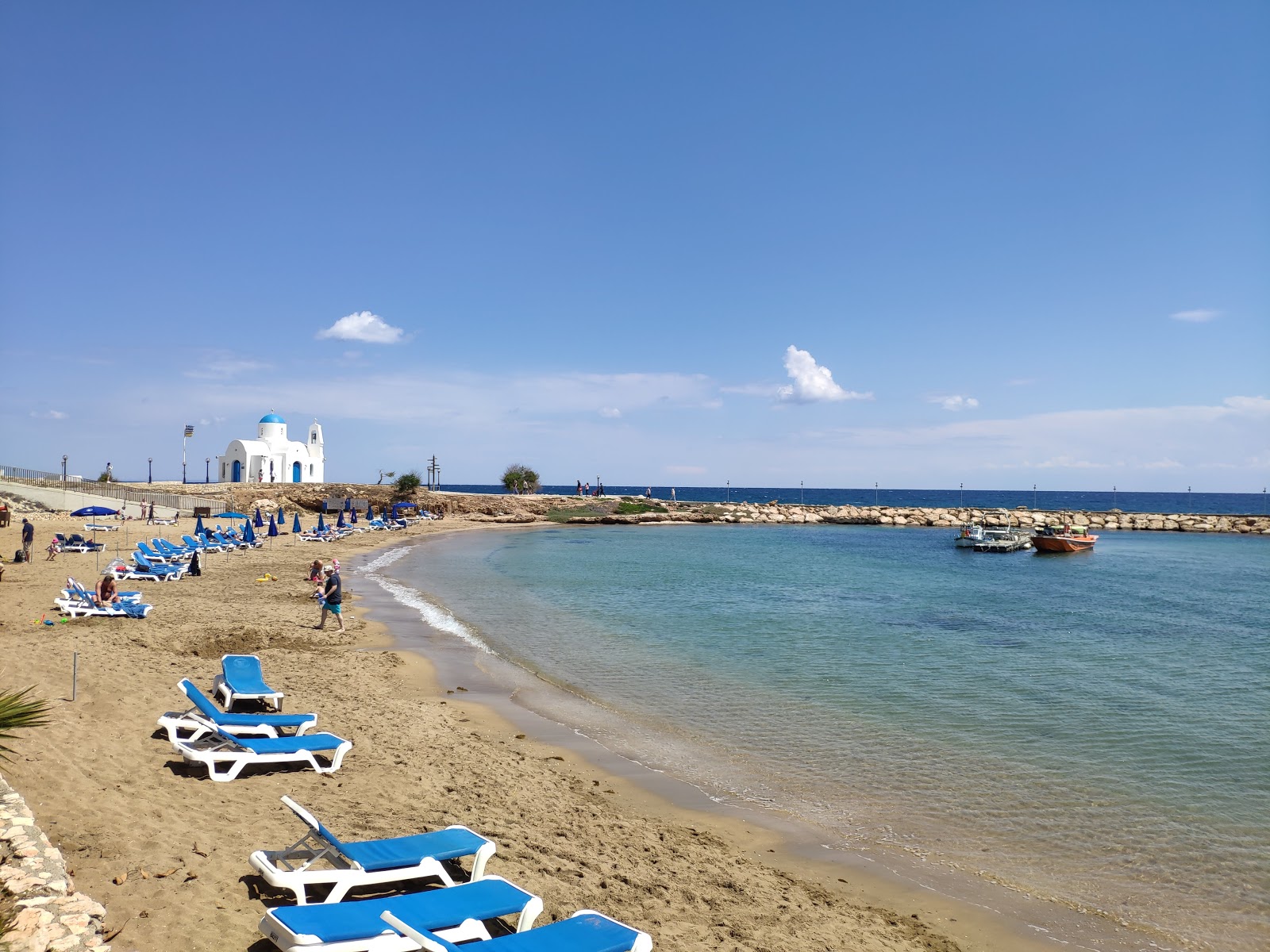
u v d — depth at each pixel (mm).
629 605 25938
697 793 9914
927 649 19516
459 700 13586
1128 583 37250
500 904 5223
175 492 66125
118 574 23344
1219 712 14133
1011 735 12547
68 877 5305
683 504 99938
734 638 20422
